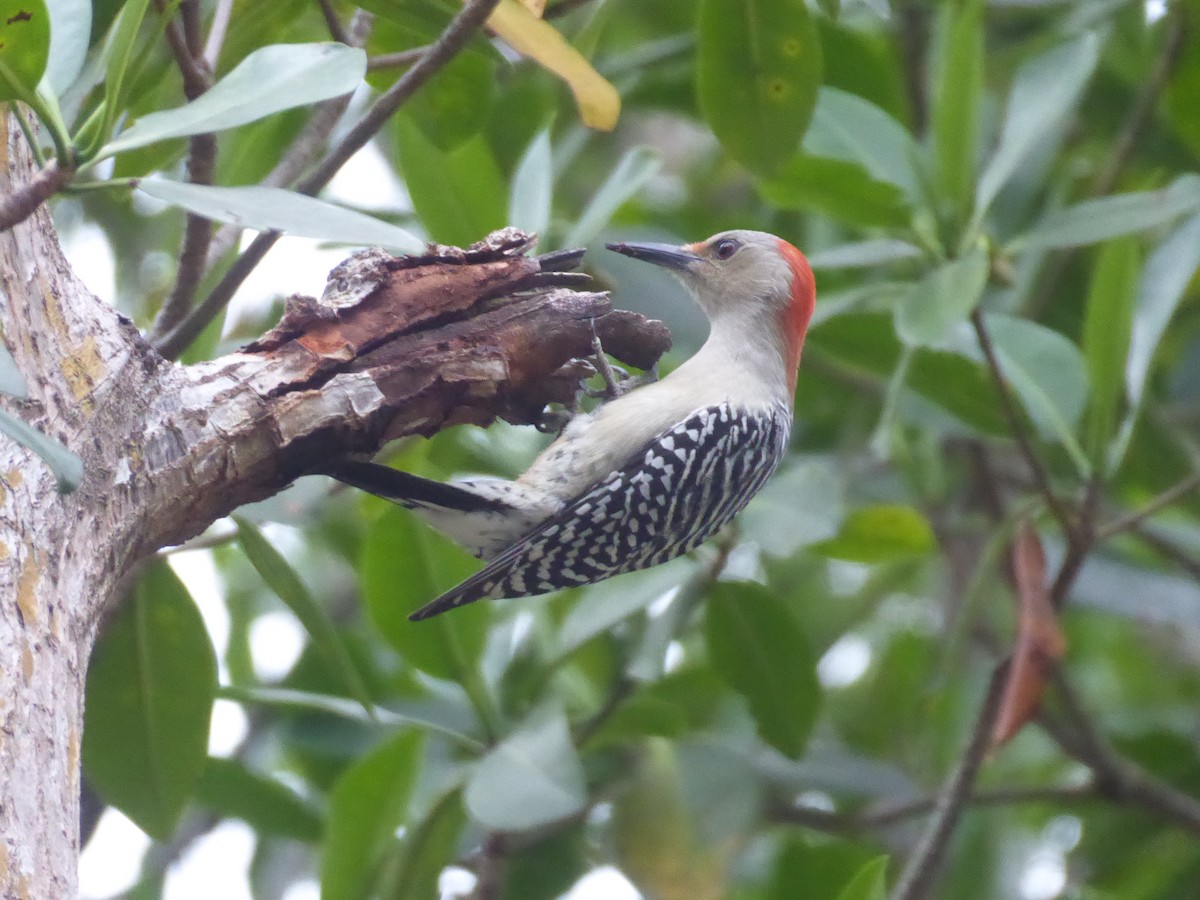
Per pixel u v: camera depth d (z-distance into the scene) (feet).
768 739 35.96
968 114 32.35
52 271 21.61
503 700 34.81
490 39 30.48
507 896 37.24
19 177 21.63
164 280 48.21
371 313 24.41
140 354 22.12
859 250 33.88
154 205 47.19
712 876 33.22
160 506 21.76
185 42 26.63
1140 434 43.06
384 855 33.17
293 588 26.99
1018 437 32.17
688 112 44.57
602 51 49.88
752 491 34.55
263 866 40.63
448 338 24.98
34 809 18.39
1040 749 49.32
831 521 33.42
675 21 48.21
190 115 20.63
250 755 43.42
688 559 36.47
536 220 32.89
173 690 27.96
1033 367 34.71
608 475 32.27
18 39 18.28
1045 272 45.29
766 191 33.94
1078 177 46.34
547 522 31.42
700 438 32.83
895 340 36.50
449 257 25.41
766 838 42.65
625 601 34.27
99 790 28.22
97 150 19.71
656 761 34.63
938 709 43.75
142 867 40.29
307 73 21.29
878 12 29.22
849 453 44.83
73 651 19.86
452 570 33.73
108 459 21.13
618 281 40.22
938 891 40.88
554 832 36.78
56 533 20.02
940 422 38.27
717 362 35.45
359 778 32.81
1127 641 54.24
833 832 38.88
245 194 20.27
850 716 49.80
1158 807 36.99
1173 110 39.86
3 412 17.08
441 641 33.60
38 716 18.88
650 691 39.11
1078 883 44.16
